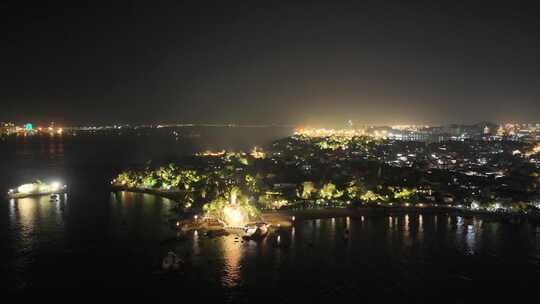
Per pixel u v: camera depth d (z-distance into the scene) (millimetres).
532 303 178125
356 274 199750
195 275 196000
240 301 175000
